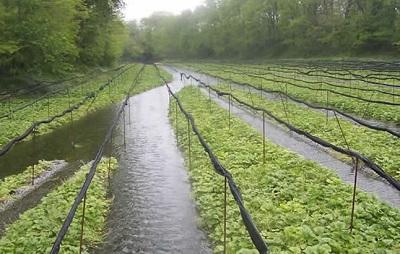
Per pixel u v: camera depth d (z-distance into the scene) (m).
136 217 10.83
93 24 54.31
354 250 7.65
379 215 9.34
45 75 38.50
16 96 30.30
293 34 89.62
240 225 9.34
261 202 10.30
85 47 54.69
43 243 8.73
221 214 10.15
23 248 8.57
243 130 18.80
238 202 8.38
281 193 10.95
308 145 17.03
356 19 71.38
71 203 10.90
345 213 9.45
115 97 34.38
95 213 10.58
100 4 54.50
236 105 28.23
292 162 13.59
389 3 65.56
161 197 12.08
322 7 84.94
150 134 20.53
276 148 15.41
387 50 67.19
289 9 89.19
